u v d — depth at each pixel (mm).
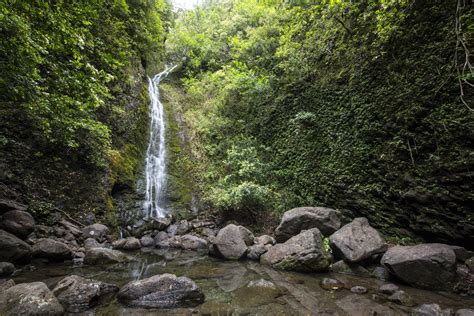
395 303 3783
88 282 3908
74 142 7289
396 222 6082
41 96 5555
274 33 12719
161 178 10906
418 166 5578
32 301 3109
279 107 10695
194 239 7699
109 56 6535
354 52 7918
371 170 6668
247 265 5883
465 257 4656
